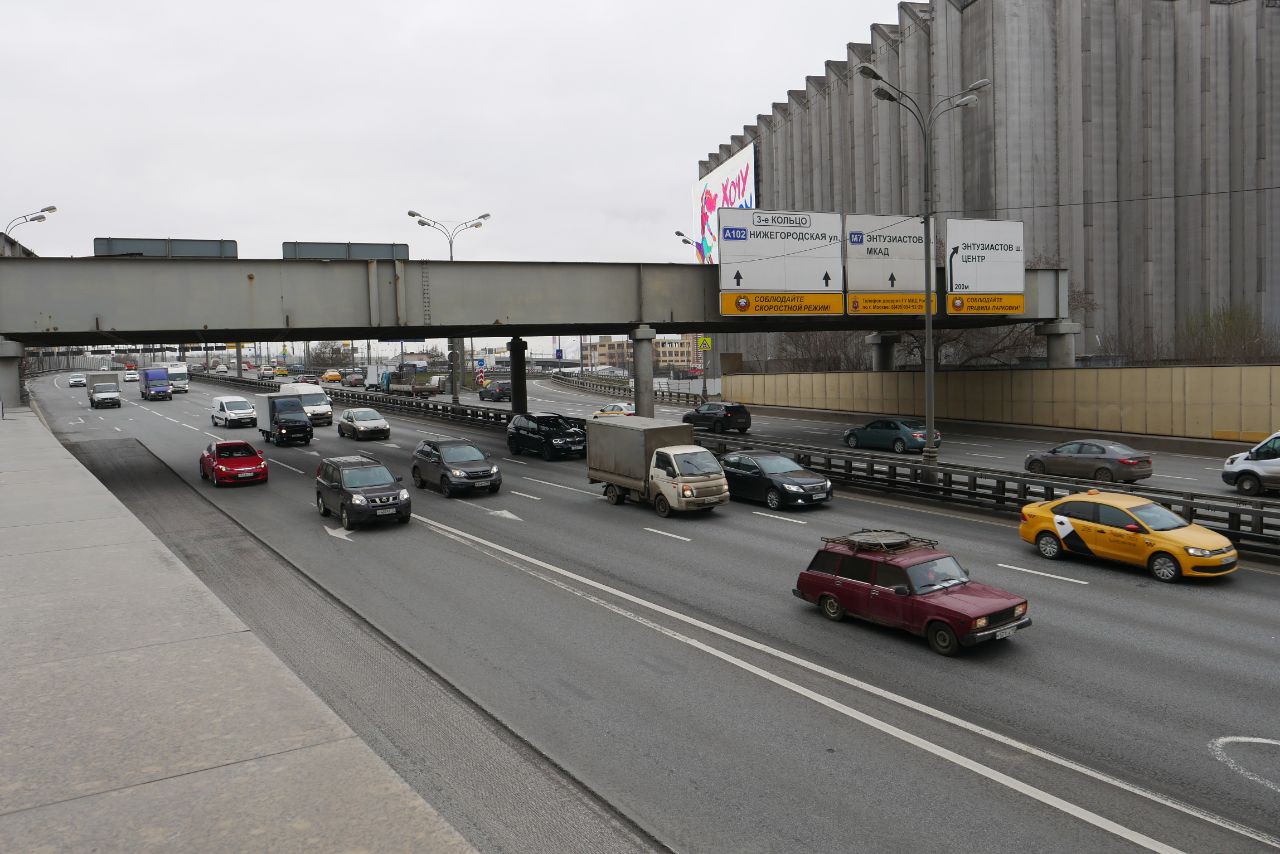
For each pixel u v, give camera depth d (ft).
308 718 15.02
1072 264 228.63
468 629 41.65
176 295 92.12
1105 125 231.09
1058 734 29.32
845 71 279.90
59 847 10.89
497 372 445.37
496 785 25.61
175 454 122.21
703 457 73.15
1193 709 31.22
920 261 118.73
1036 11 229.25
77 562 26.73
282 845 11.00
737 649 38.63
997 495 72.02
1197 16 232.32
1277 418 109.91
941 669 35.83
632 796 25.02
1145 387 126.31
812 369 268.00
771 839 22.72
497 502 80.94
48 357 437.58
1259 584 48.65
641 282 112.98
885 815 23.99
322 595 48.11
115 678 16.83
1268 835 22.81
